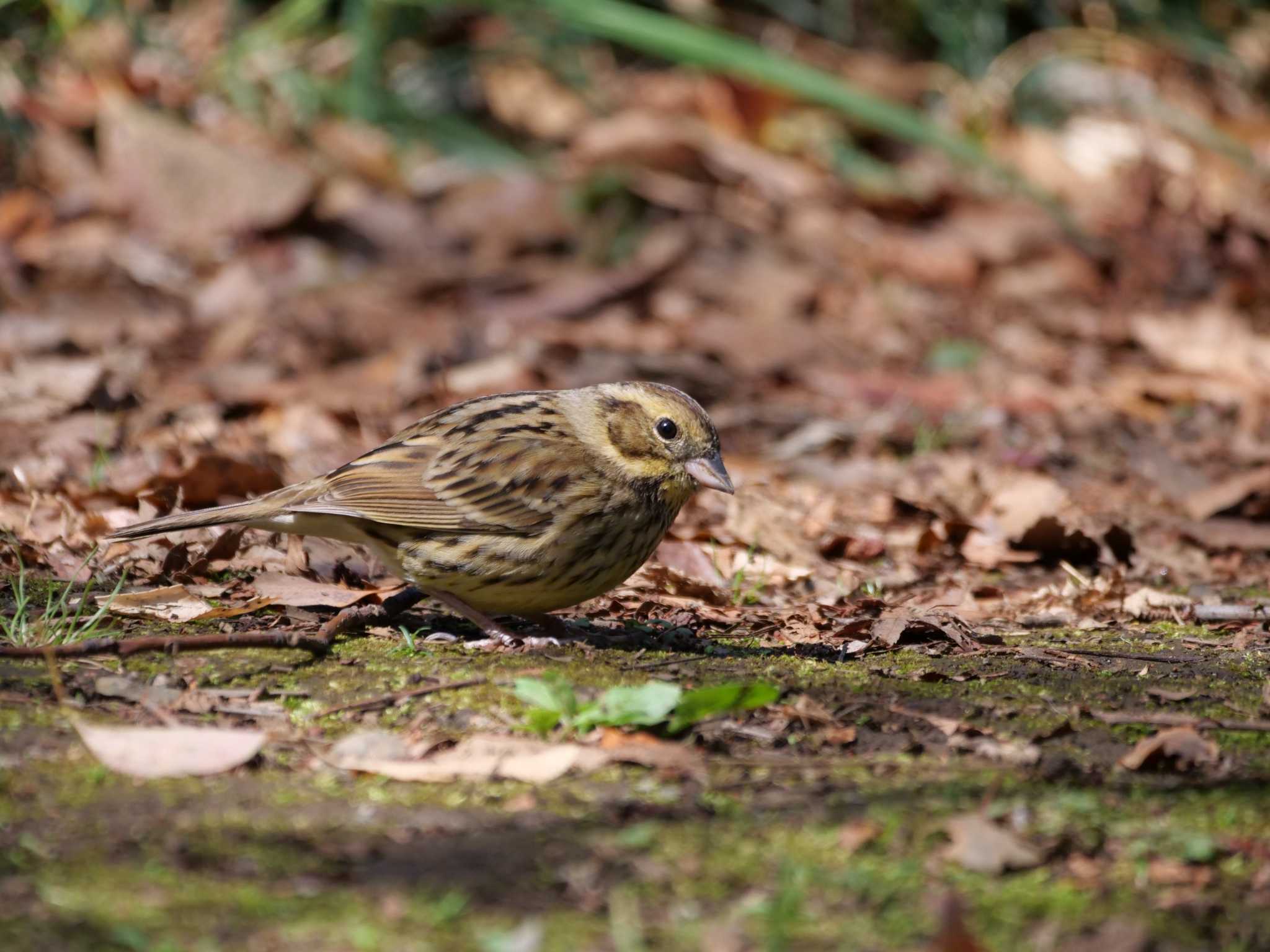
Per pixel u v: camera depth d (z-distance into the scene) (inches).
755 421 597.3
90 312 665.0
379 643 336.5
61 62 826.2
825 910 205.8
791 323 713.0
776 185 838.5
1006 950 197.0
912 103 932.0
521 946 192.7
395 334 676.7
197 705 283.3
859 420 601.9
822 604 400.5
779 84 790.5
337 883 209.9
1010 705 302.8
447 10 899.4
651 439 359.9
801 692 302.8
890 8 973.8
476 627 365.4
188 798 240.1
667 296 739.4
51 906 199.8
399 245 772.6
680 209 817.5
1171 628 390.6
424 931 196.9
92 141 789.2
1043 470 551.5
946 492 517.7
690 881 213.0
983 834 225.9
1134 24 1000.9
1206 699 312.7
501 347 658.8
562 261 782.5
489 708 286.2
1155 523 499.2
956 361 682.8
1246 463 559.2
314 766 257.4
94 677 296.2
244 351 641.0
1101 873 221.0
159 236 744.3
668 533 452.8
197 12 890.1
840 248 804.6
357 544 370.6
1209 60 995.3
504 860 218.2
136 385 580.4
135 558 397.1
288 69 855.7
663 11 921.5
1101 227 849.5
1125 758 273.0
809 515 488.4
